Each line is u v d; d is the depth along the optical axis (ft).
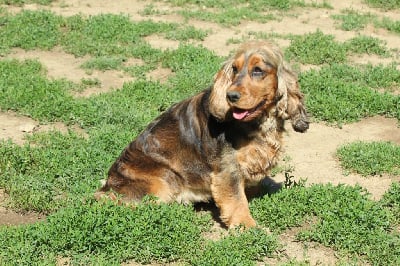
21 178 11.01
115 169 10.47
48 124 12.85
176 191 10.35
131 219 9.74
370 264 9.45
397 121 13.12
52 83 14.06
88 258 9.37
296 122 10.08
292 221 10.02
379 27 18.38
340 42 16.84
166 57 15.40
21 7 20.33
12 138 12.32
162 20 18.92
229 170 9.96
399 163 11.64
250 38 17.21
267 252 9.55
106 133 12.14
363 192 11.00
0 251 9.46
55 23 17.79
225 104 9.75
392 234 9.91
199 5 20.53
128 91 13.83
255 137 9.91
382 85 14.38
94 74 14.94
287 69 9.92
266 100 9.73
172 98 13.51
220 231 10.11
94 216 9.71
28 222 10.35
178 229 9.72
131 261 9.48
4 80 14.15
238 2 20.74
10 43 16.33
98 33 17.03
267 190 10.80
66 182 10.98
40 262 9.27
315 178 11.42
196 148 10.12
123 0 21.21
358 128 12.92
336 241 9.70
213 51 15.74
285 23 18.81
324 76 14.33
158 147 10.28
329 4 20.68
